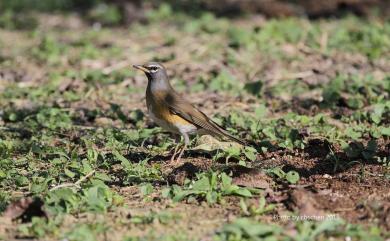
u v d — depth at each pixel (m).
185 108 12.92
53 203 10.34
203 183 10.82
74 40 23.91
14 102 17.23
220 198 10.60
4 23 26.91
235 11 27.09
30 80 19.25
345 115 15.39
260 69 19.56
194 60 20.55
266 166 12.12
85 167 11.77
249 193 10.70
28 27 26.48
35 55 21.83
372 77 17.48
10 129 14.88
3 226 9.90
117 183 11.62
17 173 12.07
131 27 25.36
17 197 10.89
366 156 12.39
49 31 25.80
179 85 18.27
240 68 19.73
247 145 13.09
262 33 22.03
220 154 12.51
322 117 14.68
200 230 9.63
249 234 9.18
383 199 10.55
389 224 9.70
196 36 23.25
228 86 18.05
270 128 14.01
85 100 17.44
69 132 14.65
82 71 19.58
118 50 21.64
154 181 11.60
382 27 22.88
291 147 13.10
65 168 12.07
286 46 21.39
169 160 12.80
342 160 12.50
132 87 18.38
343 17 25.59
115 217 10.09
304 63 20.02
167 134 14.28
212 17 25.33
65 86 18.30
